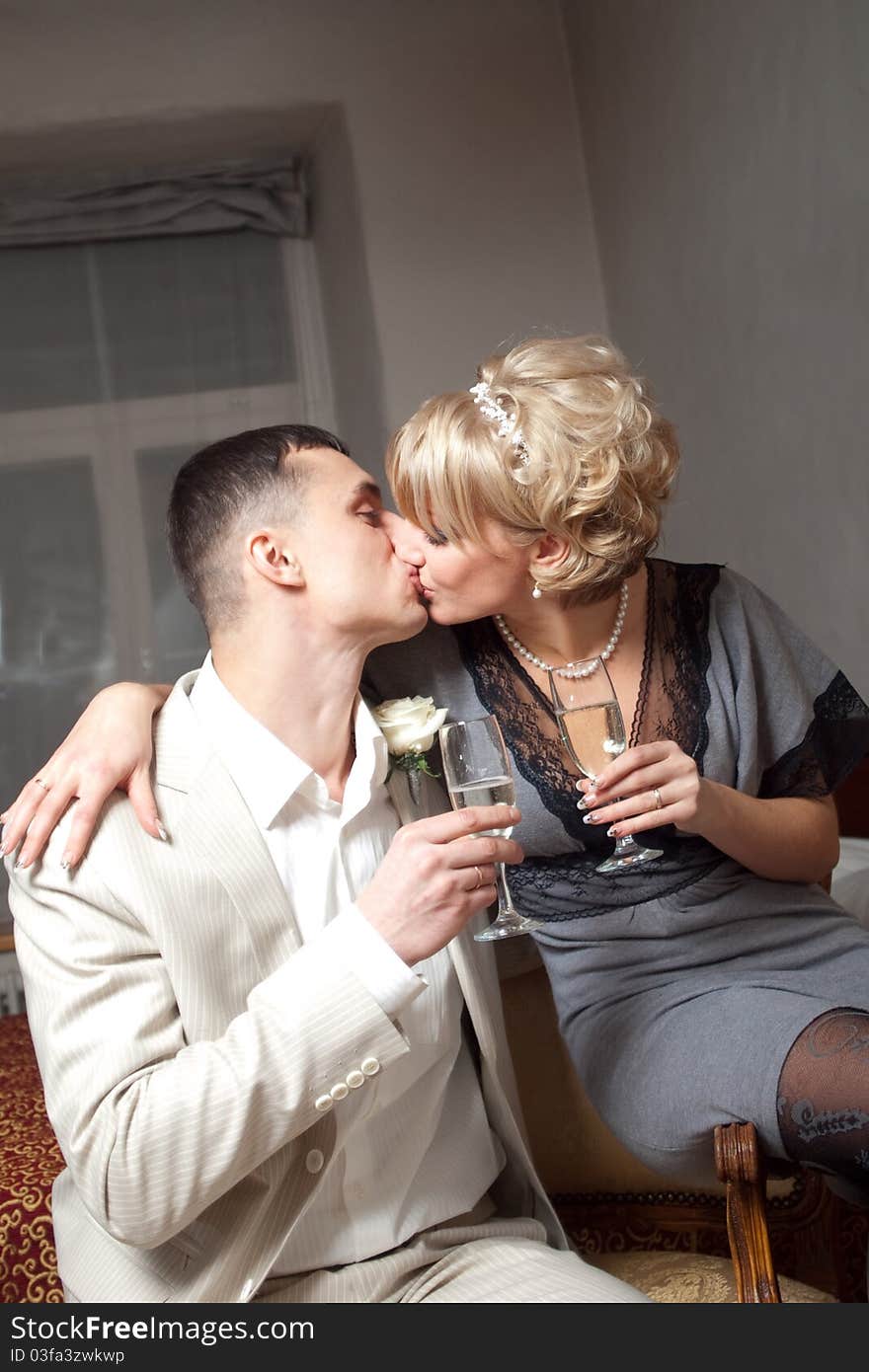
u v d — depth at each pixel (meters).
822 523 3.23
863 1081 1.36
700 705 1.75
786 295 3.25
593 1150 1.82
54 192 4.84
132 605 4.80
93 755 1.38
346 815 1.47
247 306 4.99
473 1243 1.44
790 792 1.80
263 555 1.43
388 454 1.62
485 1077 1.53
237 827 1.38
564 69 4.66
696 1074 1.52
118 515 4.82
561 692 1.74
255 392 4.97
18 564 4.75
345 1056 1.24
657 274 4.09
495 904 1.72
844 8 2.81
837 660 3.27
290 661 1.45
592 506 1.54
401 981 1.26
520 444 1.53
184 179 4.89
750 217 3.40
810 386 3.19
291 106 4.54
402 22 4.57
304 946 1.40
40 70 4.40
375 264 4.49
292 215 4.97
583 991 1.71
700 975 1.67
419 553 1.61
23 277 4.85
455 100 4.59
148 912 1.31
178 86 4.45
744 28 3.29
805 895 1.77
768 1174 1.61
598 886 1.72
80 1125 1.23
